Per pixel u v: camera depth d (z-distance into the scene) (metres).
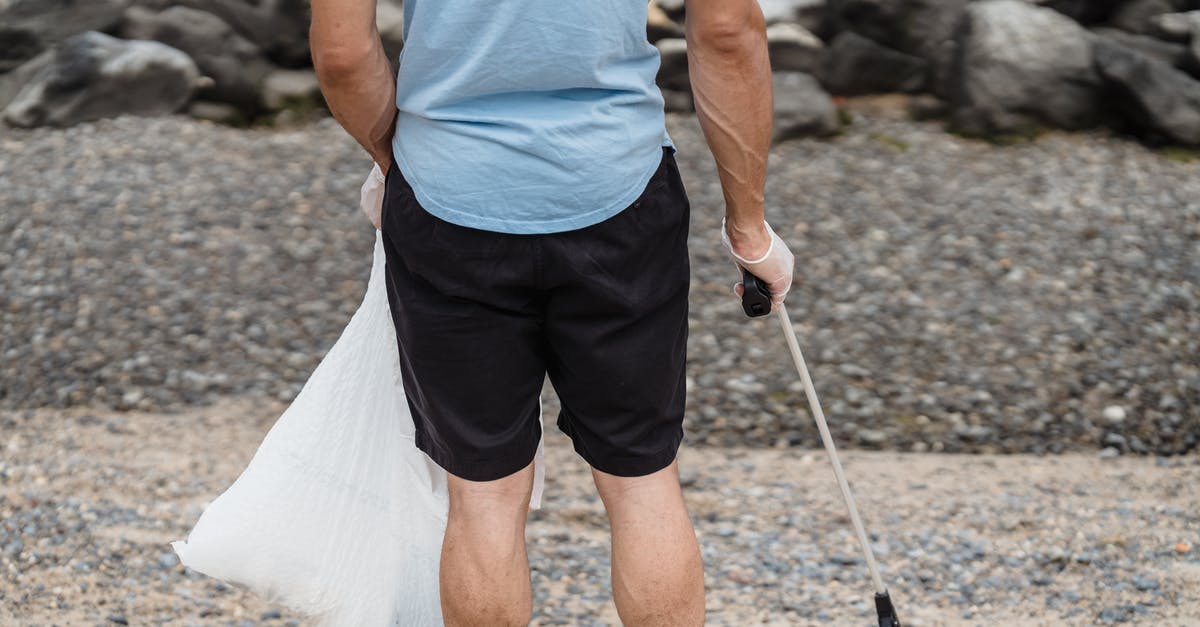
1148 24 10.59
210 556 3.09
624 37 2.54
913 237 8.20
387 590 3.22
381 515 3.18
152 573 4.38
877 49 10.56
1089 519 5.05
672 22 10.45
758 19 2.54
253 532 3.08
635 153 2.60
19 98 9.98
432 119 2.55
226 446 5.69
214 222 8.27
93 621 4.04
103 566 4.41
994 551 4.75
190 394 6.29
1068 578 4.55
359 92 2.58
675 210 2.69
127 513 4.87
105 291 7.29
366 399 3.13
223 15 10.60
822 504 5.21
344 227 8.34
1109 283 7.56
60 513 4.82
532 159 2.52
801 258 7.89
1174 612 4.27
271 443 3.12
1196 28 10.35
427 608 3.27
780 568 4.61
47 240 7.84
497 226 2.55
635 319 2.67
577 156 2.52
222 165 9.26
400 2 10.36
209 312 7.12
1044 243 8.10
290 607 3.18
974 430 6.00
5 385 6.33
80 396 6.21
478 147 2.53
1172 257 7.95
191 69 10.27
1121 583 4.49
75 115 9.94
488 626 2.85
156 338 6.81
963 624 4.21
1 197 8.46
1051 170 9.43
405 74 2.57
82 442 5.67
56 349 6.67
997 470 5.62
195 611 4.12
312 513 3.12
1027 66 10.02
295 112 10.55
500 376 2.71
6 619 4.03
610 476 2.87
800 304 7.29
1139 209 8.71
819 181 9.17
